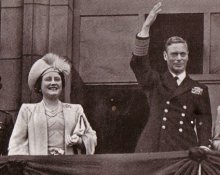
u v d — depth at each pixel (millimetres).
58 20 13180
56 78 11234
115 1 13352
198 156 10617
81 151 11141
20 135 11133
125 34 13281
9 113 11898
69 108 11281
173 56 11453
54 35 13156
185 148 11180
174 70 11469
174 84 11414
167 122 11281
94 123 12953
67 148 11094
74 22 13383
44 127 11109
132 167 10742
